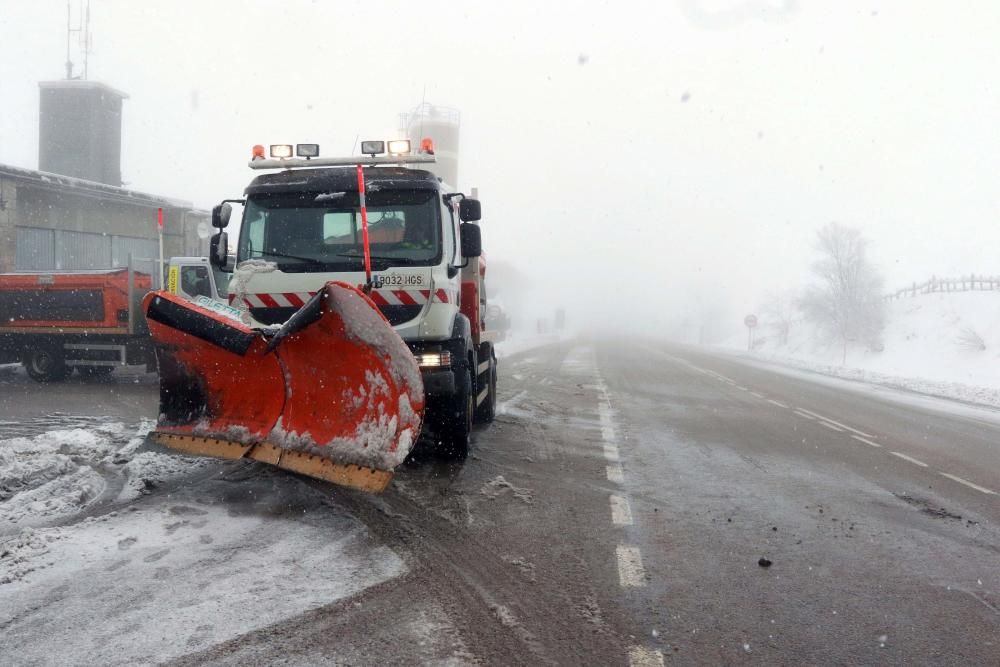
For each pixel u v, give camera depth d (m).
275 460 5.66
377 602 4.03
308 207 7.20
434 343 7.02
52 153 34.09
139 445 7.62
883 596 4.46
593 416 12.02
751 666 3.50
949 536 5.80
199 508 5.66
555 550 5.06
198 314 6.15
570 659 3.48
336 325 5.34
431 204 7.15
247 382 6.12
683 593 4.39
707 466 8.23
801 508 6.52
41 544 4.70
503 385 16.77
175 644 3.46
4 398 12.34
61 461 6.70
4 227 20.00
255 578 4.30
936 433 12.20
